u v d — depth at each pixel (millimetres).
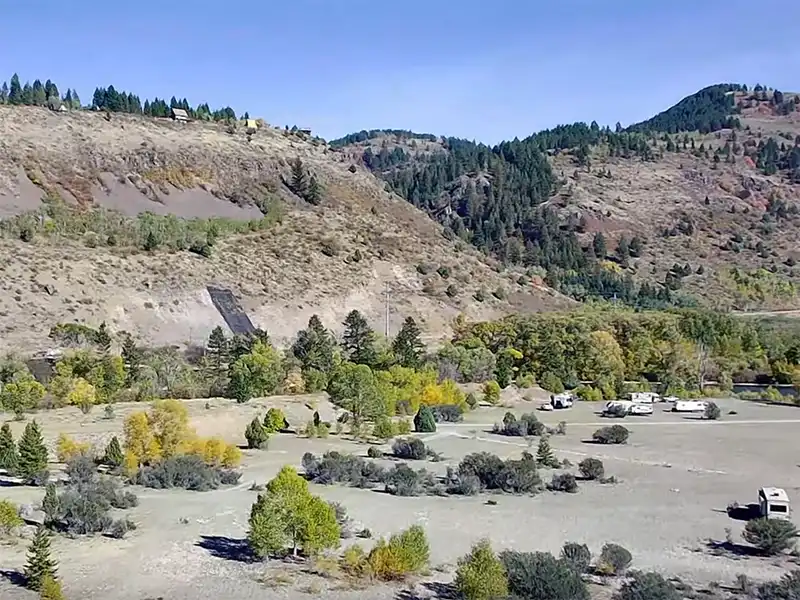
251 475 47375
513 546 34531
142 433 47688
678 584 29953
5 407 61688
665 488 46312
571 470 50938
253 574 30359
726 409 79938
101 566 30969
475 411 77250
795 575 29891
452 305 118750
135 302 94438
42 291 89750
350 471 46969
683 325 105688
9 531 34281
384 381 70188
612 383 90938
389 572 30203
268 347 80062
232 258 111250
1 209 112000
